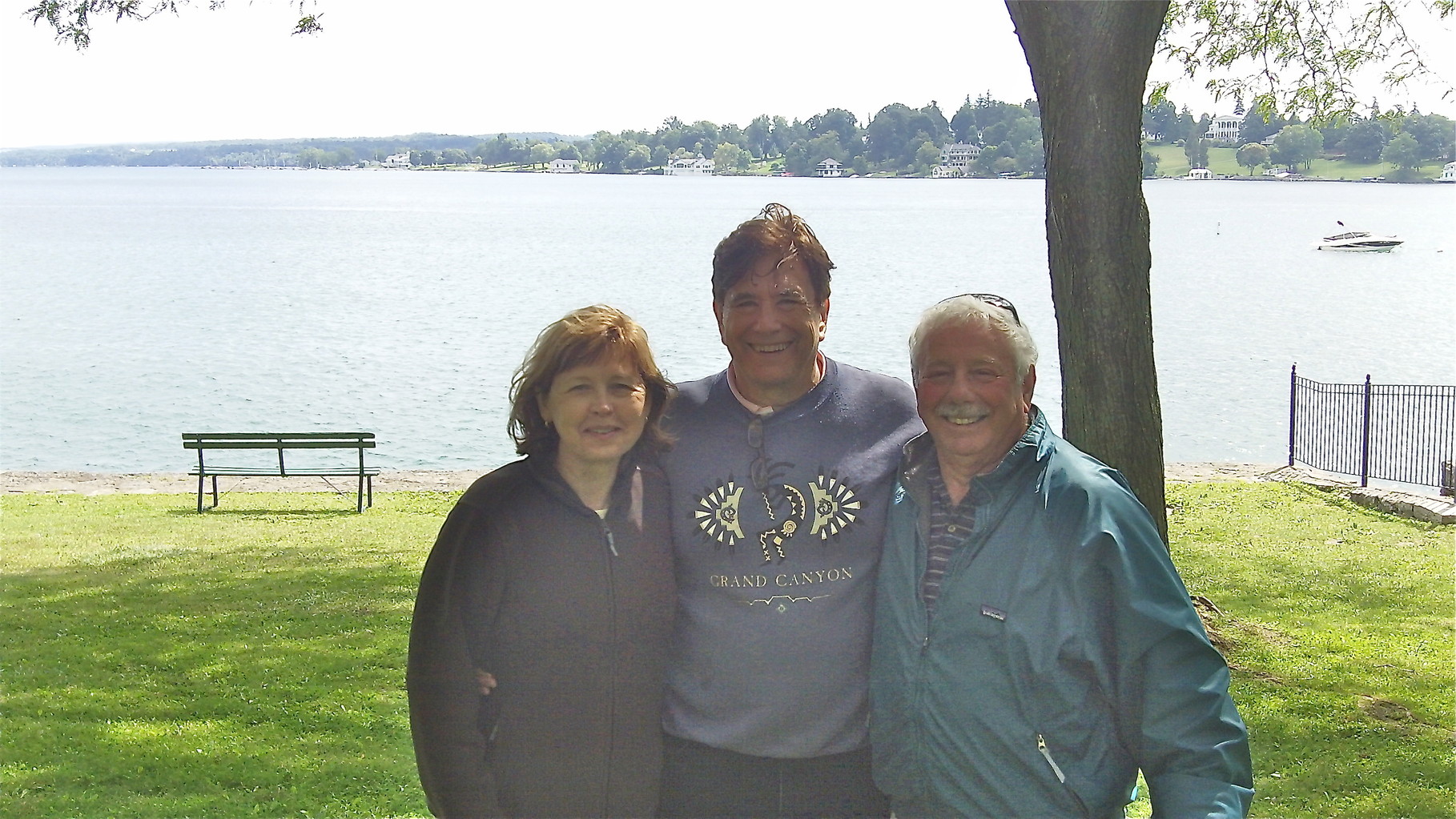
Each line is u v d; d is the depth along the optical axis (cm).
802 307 338
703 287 5353
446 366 3034
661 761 337
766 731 333
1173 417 2455
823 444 340
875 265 6569
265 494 1578
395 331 3766
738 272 338
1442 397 1900
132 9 964
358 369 3000
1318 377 2958
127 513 1425
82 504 1491
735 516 335
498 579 318
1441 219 12275
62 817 523
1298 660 830
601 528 324
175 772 574
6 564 1100
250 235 9756
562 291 5169
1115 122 736
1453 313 4450
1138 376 765
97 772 574
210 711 666
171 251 7881
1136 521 303
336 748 610
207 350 3350
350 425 2309
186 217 13088
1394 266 6844
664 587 333
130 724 643
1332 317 4353
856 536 333
